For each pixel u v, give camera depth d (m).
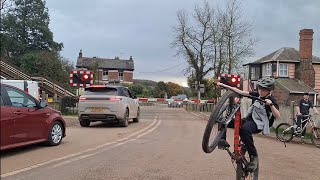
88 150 10.05
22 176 6.95
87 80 23.94
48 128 10.25
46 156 8.98
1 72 35.53
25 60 49.38
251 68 46.31
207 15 49.84
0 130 8.28
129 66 78.19
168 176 7.29
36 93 17.16
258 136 16.28
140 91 73.75
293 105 17.00
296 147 13.01
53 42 63.25
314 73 41.28
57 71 49.44
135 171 7.61
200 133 15.71
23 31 61.12
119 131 15.30
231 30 45.19
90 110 16.77
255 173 5.96
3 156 8.89
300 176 7.87
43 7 63.25
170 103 54.84
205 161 8.97
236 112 5.47
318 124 15.01
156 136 13.91
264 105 5.69
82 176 7.06
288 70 42.47
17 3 61.59
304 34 41.38
